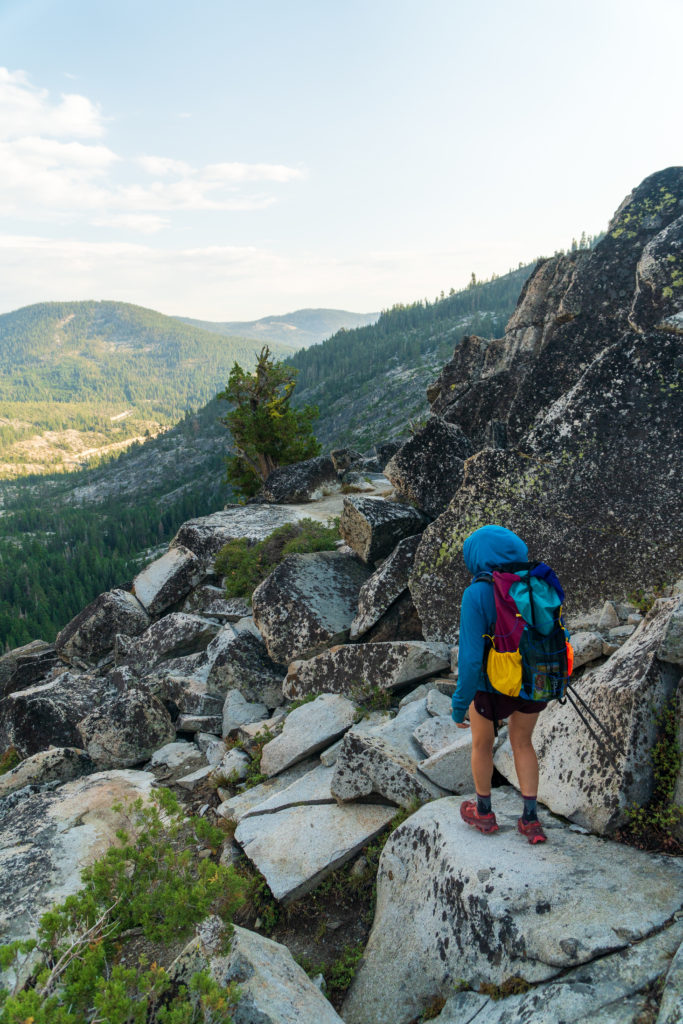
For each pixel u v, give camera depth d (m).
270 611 8.21
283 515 15.42
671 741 3.50
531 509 6.55
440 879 3.46
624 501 6.18
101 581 179.00
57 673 13.58
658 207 10.30
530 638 3.26
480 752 3.57
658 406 6.38
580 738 3.82
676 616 3.57
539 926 2.80
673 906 2.77
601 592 6.01
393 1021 3.15
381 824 4.55
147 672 10.47
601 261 10.53
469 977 2.96
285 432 31.72
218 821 5.40
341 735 5.86
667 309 8.92
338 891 4.30
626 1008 2.33
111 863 3.62
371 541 9.05
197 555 13.80
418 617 7.55
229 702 7.80
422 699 5.84
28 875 4.84
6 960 2.95
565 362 10.27
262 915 4.26
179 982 3.12
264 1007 2.86
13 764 8.35
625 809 3.39
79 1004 2.90
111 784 6.55
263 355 32.69
